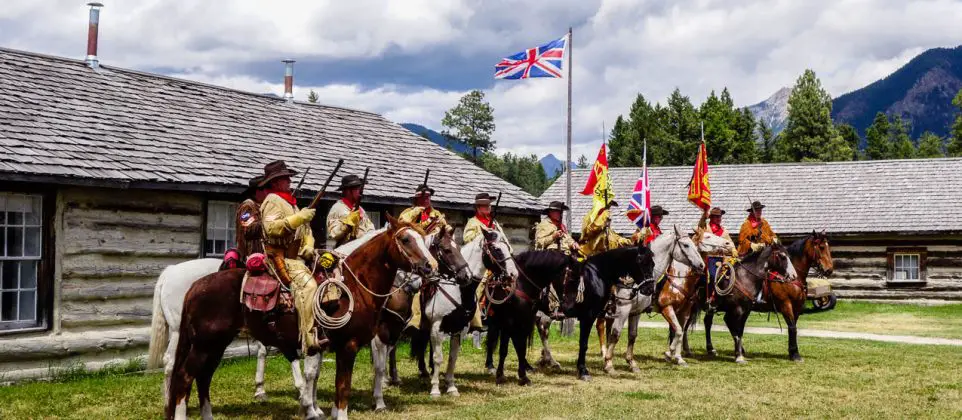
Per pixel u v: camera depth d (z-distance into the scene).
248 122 17.89
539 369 13.85
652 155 71.19
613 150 75.81
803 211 34.16
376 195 16.08
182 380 8.17
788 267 15.49
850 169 36.16
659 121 73.56
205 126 16.44
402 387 11.88
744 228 17.03
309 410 9.04
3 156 11.15
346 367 8.89
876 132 92.88
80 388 10.91
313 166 16.72
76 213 12.20
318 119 20.34
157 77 17.98
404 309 10.04
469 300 11.12
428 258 8.83
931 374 13.93
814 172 36.66
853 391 12.12
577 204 38.12
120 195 12.78
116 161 12.79
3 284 11.53
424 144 22.03
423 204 11.90
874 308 29.53
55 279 11.89
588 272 12.62
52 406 9.80
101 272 12.47
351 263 9.04
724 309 15.59
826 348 17.89
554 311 12.80
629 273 12.66
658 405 10.69
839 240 32.41
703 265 13.82
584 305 12.62
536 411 10.12
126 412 9.60
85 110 14.47
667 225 36.06
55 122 13.32
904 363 15.35
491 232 11.33
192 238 13.89
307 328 8.39
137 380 11.69
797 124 70.88
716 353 16.55
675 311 15.02
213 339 8.23
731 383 12.68
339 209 10.62
